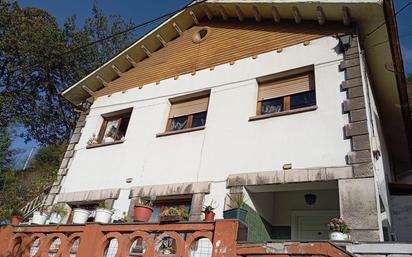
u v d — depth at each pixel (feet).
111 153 34.30
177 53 37.70
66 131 87.92
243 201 23.24
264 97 28.99
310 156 23.22
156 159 30.71
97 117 39.14
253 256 14.57
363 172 20.65
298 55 28.50
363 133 21.94
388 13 24.76
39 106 83.61
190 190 26.58
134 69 40.40
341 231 18.16
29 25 78.07
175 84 35.09
